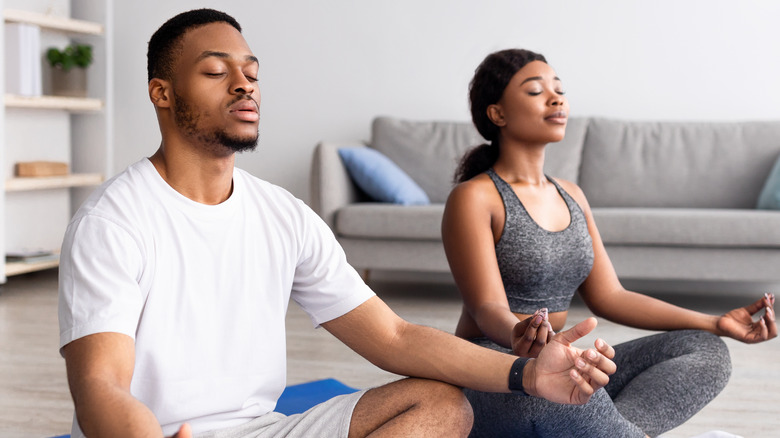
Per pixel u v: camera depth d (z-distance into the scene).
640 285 4.62
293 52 5.04
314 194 4.20
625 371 1.79
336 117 5.01
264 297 1.25
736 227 3.70
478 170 1.85
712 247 3.77
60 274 1.11
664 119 4.63
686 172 4.28
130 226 1.12
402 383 1.27
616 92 4.67
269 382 1.27
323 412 1.27
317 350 3.14
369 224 4.02
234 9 5.10
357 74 4.97
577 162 4.43
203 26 1.21
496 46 4.79
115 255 1.09
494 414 1.51
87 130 5.21
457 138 4.55
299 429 1.25
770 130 4.26
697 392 1.65
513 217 1.72
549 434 1.47
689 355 1.69
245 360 1.23
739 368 2.94
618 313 1.86
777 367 2.95
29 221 4.88
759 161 4.22
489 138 1.83
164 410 1.17
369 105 4.97
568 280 1.78
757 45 4.49
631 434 1.50
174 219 1.17
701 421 2.36
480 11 4.79
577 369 1.15
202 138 1.19
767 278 3.72
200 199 1.22
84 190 5.23
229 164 1.23
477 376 1.24
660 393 1.64
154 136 5.24
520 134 1.74
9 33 4.49
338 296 1.32
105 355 1.03
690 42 4.56
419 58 4.89
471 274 1.69
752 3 4.47
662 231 3.75
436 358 1.27
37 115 4.88
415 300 4.21
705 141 4.31
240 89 1.18
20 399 2.51
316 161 4.19
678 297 4.39
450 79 4.86
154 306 1.15
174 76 1.20
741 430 2.29
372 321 1.32
